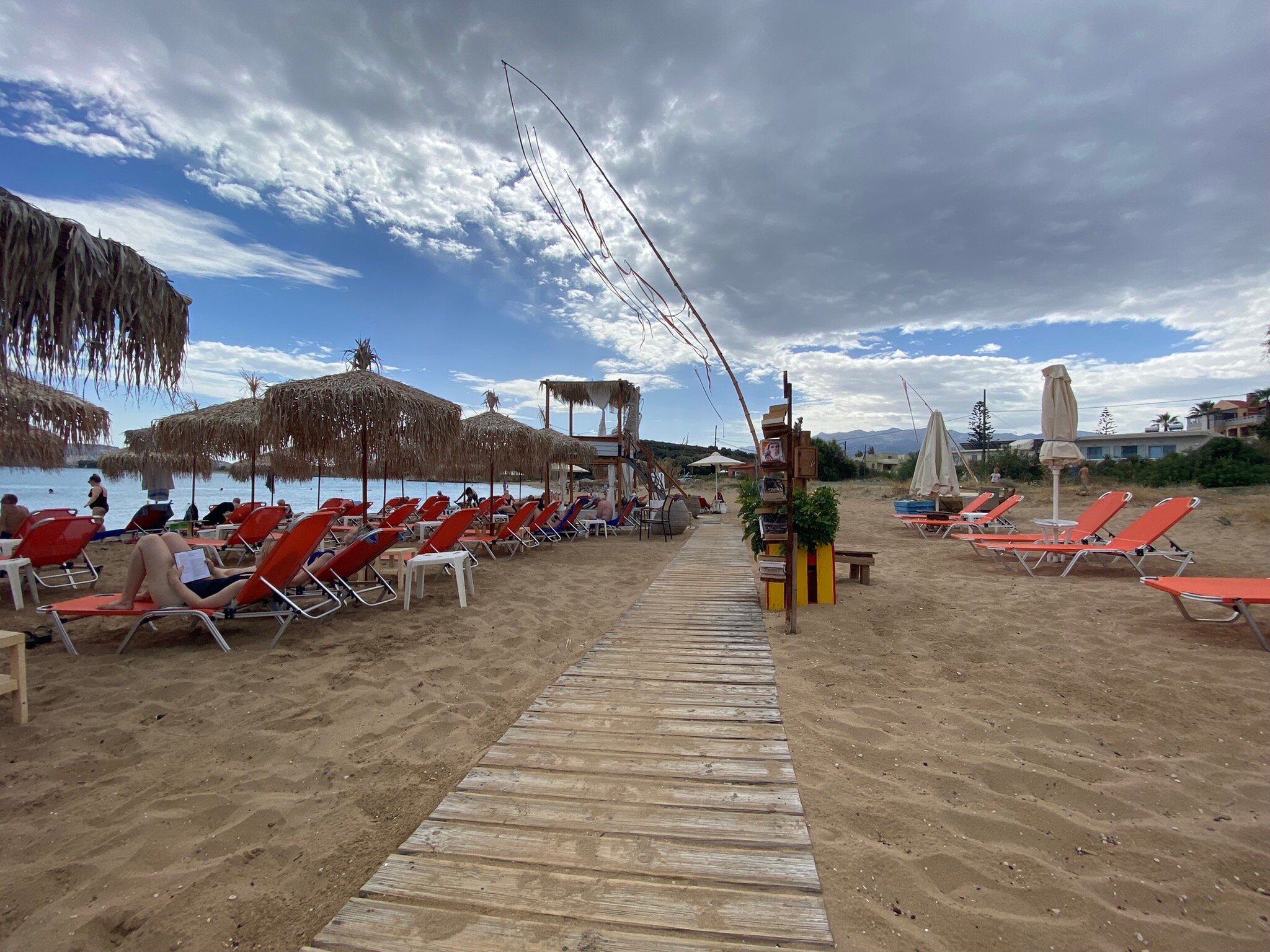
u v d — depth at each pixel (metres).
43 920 1.69
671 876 1.80
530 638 4.56
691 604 5.72
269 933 1.64
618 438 15.79
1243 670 3.41
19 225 2.74
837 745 2.68
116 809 2.25
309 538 4.29
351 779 2.47
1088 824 2.07
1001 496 16.73
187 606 4.14
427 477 14.84
